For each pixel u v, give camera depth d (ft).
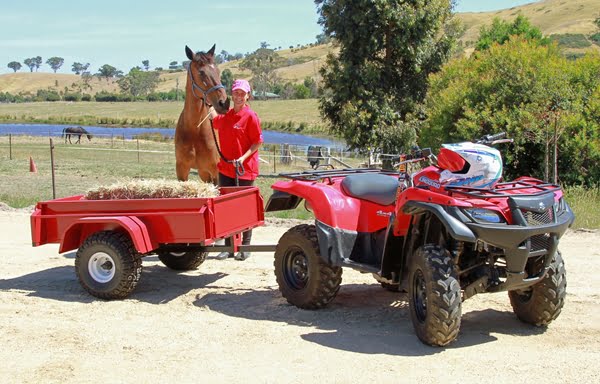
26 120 323.78
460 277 20.01
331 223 21.35
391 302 23.56
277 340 19.49
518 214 17.83
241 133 27.76
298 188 22.58
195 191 24.63
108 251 23.62
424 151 19.66
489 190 18.53
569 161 52.65
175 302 23.81
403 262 20.16
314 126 243.81
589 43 393.50
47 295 24.82
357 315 21.99
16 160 108.88
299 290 22.76
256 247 24.80
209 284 26.45
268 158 113.09
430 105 68.54
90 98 510.58
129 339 19.69
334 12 86.58
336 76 87.97
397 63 90.27
